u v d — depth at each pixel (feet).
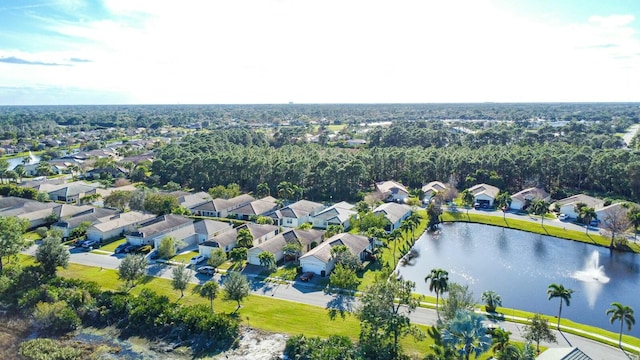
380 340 162.71
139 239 284.20
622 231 296.30
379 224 303.27
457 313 157.58
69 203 400.26
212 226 302.25
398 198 421.18
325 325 183.93
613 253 287.89
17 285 211.61
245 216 353.72
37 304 196.54
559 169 444.14
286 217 336.29
